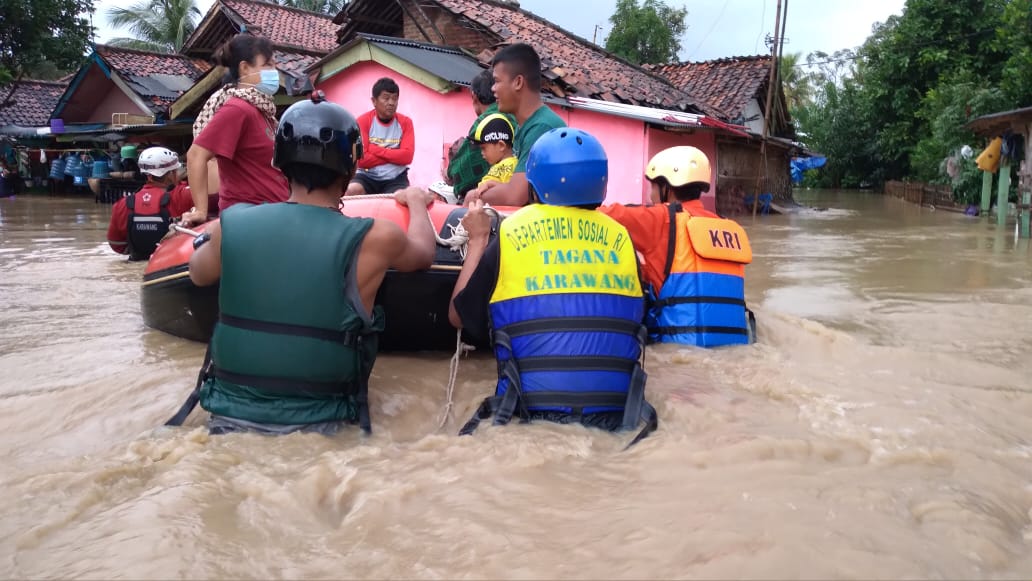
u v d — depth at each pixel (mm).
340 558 1868
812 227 15086
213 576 1764
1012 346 4469
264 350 2777
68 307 5375
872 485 2256
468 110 13414
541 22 20344
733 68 23656
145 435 2805
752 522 1989
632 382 2932
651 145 14742
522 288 2947
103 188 20203
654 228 3961
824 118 39406
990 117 14727
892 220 17344
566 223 3014
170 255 4215
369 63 14133
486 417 2951
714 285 3959
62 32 26969
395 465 2451
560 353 2883
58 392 3295
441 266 3795
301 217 2855
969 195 20516
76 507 2143
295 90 13680
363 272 2863
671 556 1814
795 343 4246
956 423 2865
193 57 21359
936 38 29938
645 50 36031
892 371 3752
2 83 23656
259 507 2146
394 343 4035
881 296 6273
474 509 2117
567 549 1871
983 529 1960
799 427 2811
